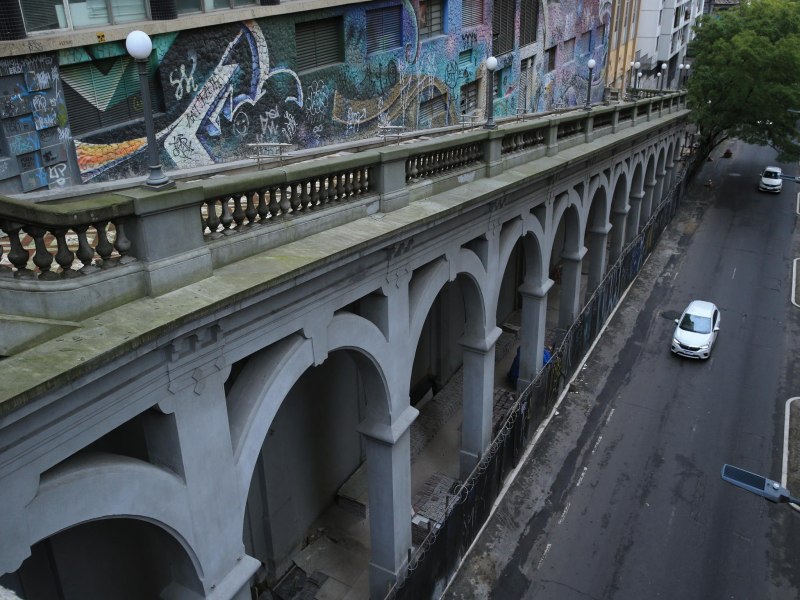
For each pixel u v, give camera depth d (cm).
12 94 962
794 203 4562
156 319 709
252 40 1343
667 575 1541
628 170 2961
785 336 2731
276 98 1438
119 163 1137
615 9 4191
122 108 1139
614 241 3148
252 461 923
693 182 5128
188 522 833
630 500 1784
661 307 3003
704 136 5044
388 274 1177
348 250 978
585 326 2459
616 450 1995
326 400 1633
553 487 1831
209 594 889
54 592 997
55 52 1012
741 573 1548
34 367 602
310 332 998
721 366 2491
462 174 1447
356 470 1814
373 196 1164
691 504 1772
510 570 1548
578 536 1658
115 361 662
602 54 4016
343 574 1521
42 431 627
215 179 901
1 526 607
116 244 732
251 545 1446
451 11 2106
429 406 2119
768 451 1994
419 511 1662
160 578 1177
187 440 809
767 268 3459
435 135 1936
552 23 3036
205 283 812
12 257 650
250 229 919
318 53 1567
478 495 1583
